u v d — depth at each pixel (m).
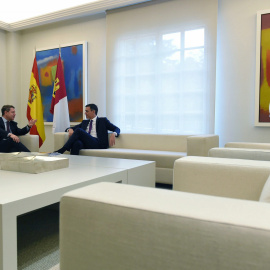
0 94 5.83
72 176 1.83
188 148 3.11
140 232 0.60
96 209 0.64
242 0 3.94
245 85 3.95
